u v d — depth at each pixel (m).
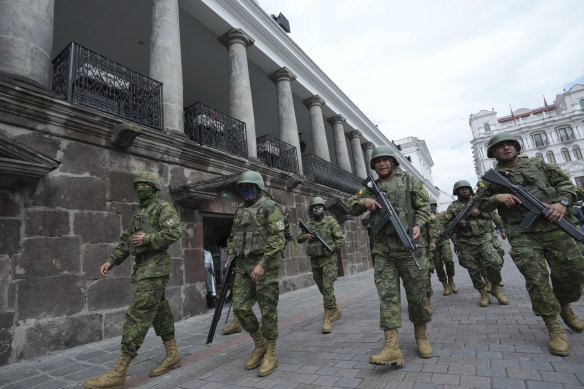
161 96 6.38
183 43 10.57
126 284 4.85
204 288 6.24
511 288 5.81
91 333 4.33
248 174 3.07
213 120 7.75
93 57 5.25
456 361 2.51
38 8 4.58
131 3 8.60
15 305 3.73
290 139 11.23
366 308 5.32
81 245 4.46
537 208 2.72
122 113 5.61
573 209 2.95
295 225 9.93
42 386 2.86
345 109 17.06
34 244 4.00
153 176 3.09
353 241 13.73
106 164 4.99
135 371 3.03
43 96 4.16
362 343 3.29
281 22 12.46
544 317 2.59
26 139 4.13
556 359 2.37
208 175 6.95
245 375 2.74
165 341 3.02
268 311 2.78
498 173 3.04
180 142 6.15
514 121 54.59
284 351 3.33
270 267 2.85
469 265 4.68
